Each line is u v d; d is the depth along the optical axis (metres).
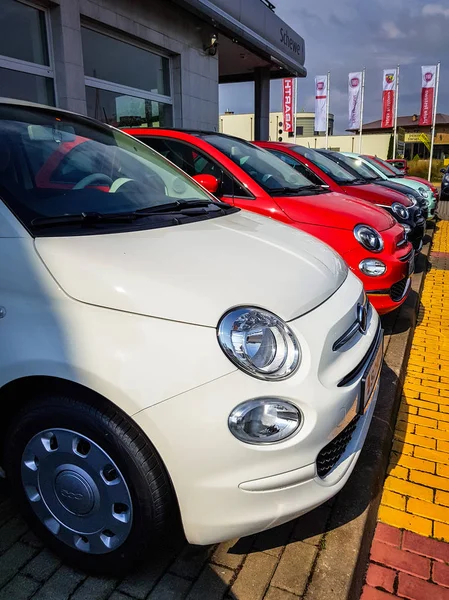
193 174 4.35
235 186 4.21
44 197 2.06
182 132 4.55
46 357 1.65
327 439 1.73
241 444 1.58
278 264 2.04
